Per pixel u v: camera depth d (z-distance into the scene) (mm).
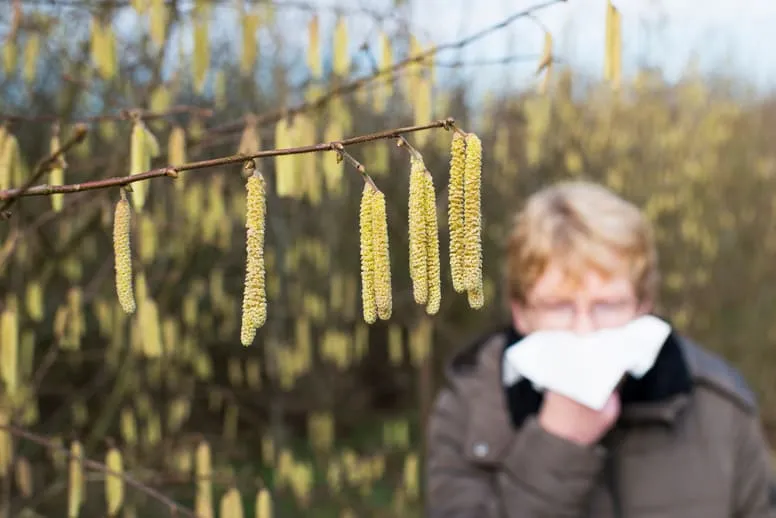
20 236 2127
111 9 2330
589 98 5270
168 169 1024
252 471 4512
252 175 1007
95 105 3139
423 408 4031
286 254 3875
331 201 4484
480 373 2027
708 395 1904
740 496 1922
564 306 1858
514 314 2051
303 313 4086
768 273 6754
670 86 5668
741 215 6559
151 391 4371
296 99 3371
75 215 2871
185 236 3371
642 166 5555
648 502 1859
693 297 6094
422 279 993
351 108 3602
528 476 1729
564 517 1718
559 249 1809
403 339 5617
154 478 2543
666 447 1871
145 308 2129
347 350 4520
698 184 5992
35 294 2480
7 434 2072
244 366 5129
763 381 6598
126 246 1098
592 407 1660
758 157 6680
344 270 4996
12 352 1816
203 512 2043
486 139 4547
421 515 4391
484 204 5129
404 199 4945
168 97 2406
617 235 1813
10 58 2156
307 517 4230
